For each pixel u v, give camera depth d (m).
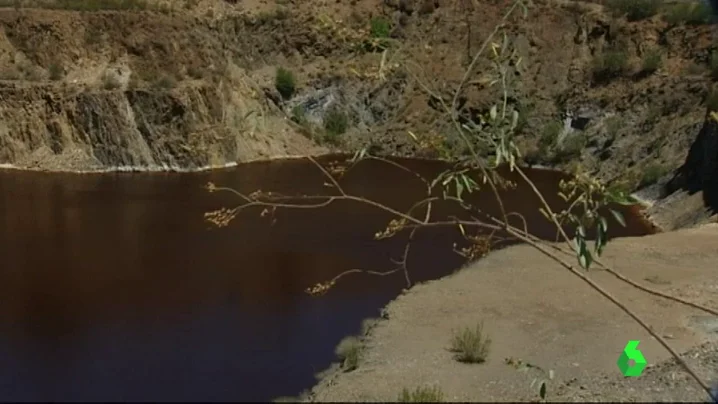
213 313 20.06
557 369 16.19
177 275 23.08
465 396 14.41
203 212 30.77
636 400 12.58
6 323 19.02
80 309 20.11
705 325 18.89
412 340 18.19
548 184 38.72
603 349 17.38
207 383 15.69
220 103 42.94
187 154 39.94
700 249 26.16
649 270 23.61
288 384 15.77
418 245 26.70
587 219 8.70
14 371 16.19
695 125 39.56
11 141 39.44
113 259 24.44
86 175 38.22
